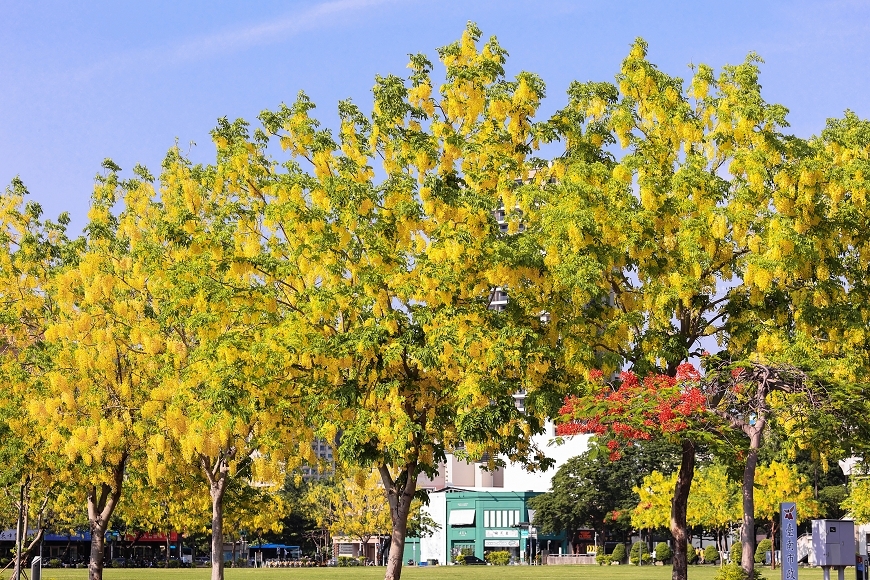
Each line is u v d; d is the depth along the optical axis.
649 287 19.70
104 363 23.02
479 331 18.16
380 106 21.02
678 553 19.69
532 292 19.61
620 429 17.30
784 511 16.30
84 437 22.92
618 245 19.53
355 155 21.12
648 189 19.58
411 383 19.28
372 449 19.17
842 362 19.12
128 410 23.45
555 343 19.61
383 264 19.00
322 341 18.81
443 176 20.09
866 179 19.58
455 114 20.97
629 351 20.05
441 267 18.56
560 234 18.98
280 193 20.42
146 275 23.83
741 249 20.30
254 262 20.36
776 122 19.98
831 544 18.31
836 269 20.12
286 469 24.08
